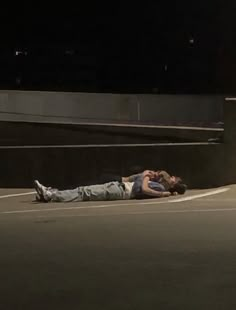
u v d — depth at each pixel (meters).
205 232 8.23
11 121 19.25
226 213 9.80
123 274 6.25
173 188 12.34
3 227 8.89
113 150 13.80
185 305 5.29
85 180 13.82
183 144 13.76
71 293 5.66
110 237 8.02
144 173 12.06
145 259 6.83
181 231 8.33
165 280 6.02
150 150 13.77
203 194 12.49
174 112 21.69
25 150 13.88
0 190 13.62
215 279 6.03
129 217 9.55
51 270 6.45
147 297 5.51
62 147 13.86
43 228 8.75
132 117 21.52
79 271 6.39
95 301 5.43
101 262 6.74
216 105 22.03
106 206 10.95
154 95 21.66
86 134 17.86
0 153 13.88
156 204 11.05
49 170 13.88
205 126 18.78
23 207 11.09
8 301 5.46
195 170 13.74
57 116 21.64
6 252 7.28
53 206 11.14
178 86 51.16
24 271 6.43
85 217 9.65
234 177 13.72
